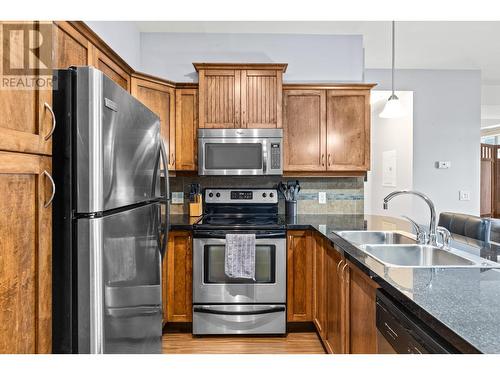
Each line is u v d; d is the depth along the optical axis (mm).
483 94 5070
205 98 2896
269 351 2443
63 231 1064
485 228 2152
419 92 4129
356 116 3004
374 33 3188
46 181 1026
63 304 1066
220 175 2934
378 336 1247
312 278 2656
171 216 3100
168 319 2676
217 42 3254
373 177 4957
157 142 1785
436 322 824
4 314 856
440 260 1696
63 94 1066
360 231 2314
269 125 2904
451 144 4133
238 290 2629
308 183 3295
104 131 1108
